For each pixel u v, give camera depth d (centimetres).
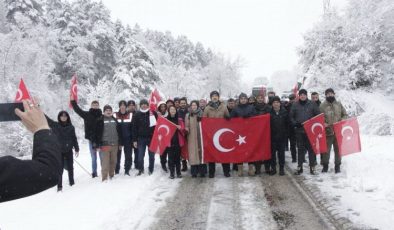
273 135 1083
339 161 1063
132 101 1245
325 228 643
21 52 2583
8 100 2369
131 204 816
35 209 819
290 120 1081
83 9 4841
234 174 1139
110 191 941
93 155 1155
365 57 3234
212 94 1111
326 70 3177
